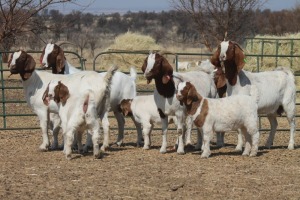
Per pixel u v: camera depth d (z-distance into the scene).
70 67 12.72
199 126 10.77
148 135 12.09
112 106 12.50
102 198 8.11
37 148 12.34
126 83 12.51
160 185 8.82
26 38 24.22
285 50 26.33
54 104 11.43
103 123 11.74
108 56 31.16
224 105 10.69
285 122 17.72
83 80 11.46
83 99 10.52
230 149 12.34
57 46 12.41
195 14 27.95
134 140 14.19
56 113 11.63
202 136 11.27
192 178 9.27
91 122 10.59
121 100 12.48
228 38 27.69
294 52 26.34
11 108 20.12
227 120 10.70
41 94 11.55
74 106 10.59
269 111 12.00
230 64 11.38
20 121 17.61
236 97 10.80
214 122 10.71
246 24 29.78
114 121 17.62
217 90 12.26
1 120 17.86
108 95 11.55
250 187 8.74
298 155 11.44
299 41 26.19
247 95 10.98
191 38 47.91
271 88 11.79
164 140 11.62
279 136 15.19
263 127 16.73
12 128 14.73
